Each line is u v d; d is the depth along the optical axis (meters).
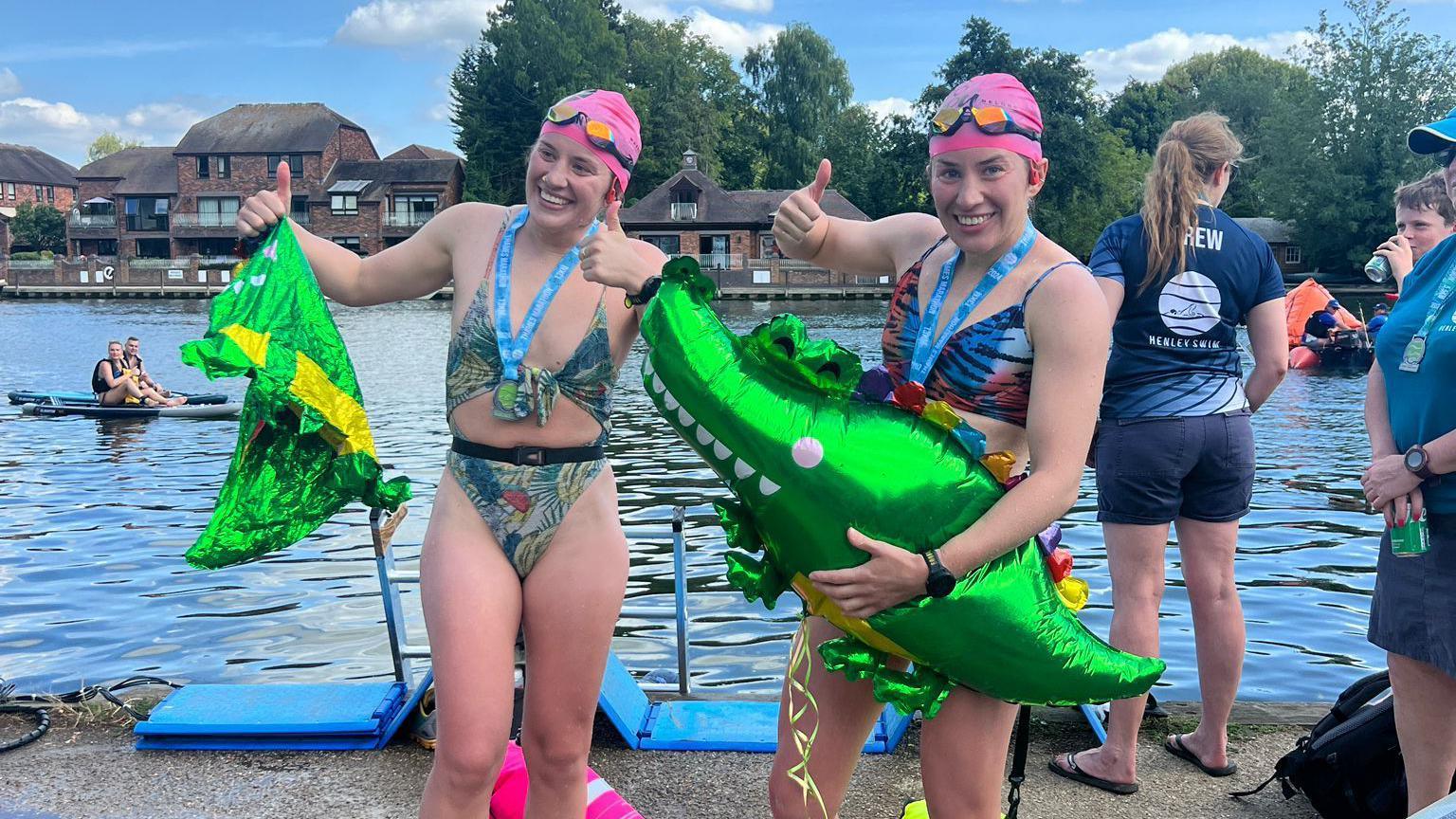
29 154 102.75
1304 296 26.84
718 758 3.99
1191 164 3.63
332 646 7.54
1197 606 3.83
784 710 2.84
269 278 3.19
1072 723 4.26
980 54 67.81
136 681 4.79
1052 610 2.55
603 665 3.02
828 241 3.09
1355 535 10.29
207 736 4.06
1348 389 21.89
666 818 3.58
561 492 2.95
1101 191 66.50
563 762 3.03
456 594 2.81
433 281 3.28
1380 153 58.44
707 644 7.59
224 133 78.44
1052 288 2.48
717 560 9.63
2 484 13.05
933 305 2.70
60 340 35.44
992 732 2.64
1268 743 4.14
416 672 5.45
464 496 2.96
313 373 3.19
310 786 3.77
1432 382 3.02
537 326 2.99
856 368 2.46
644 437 16.19
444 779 2.73
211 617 8.18
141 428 17.77
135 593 8.78
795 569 2.51
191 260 72.38
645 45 90.19
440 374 25.28
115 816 3.57
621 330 3.04
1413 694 3.13
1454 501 2.97
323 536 10.43
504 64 76.56
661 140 83.12
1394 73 57.50
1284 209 61.31
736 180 90.81
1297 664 7.08
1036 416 2.47
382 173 75.56
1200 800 3.71
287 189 3.29
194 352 3.00
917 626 2.44
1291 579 8.94
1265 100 92.06
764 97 86.75
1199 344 3.64
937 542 2.42
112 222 80.38
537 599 2.96
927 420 2.50
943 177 2.54
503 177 77.44
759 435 2.43
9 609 8.43
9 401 20.39
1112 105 95.44
